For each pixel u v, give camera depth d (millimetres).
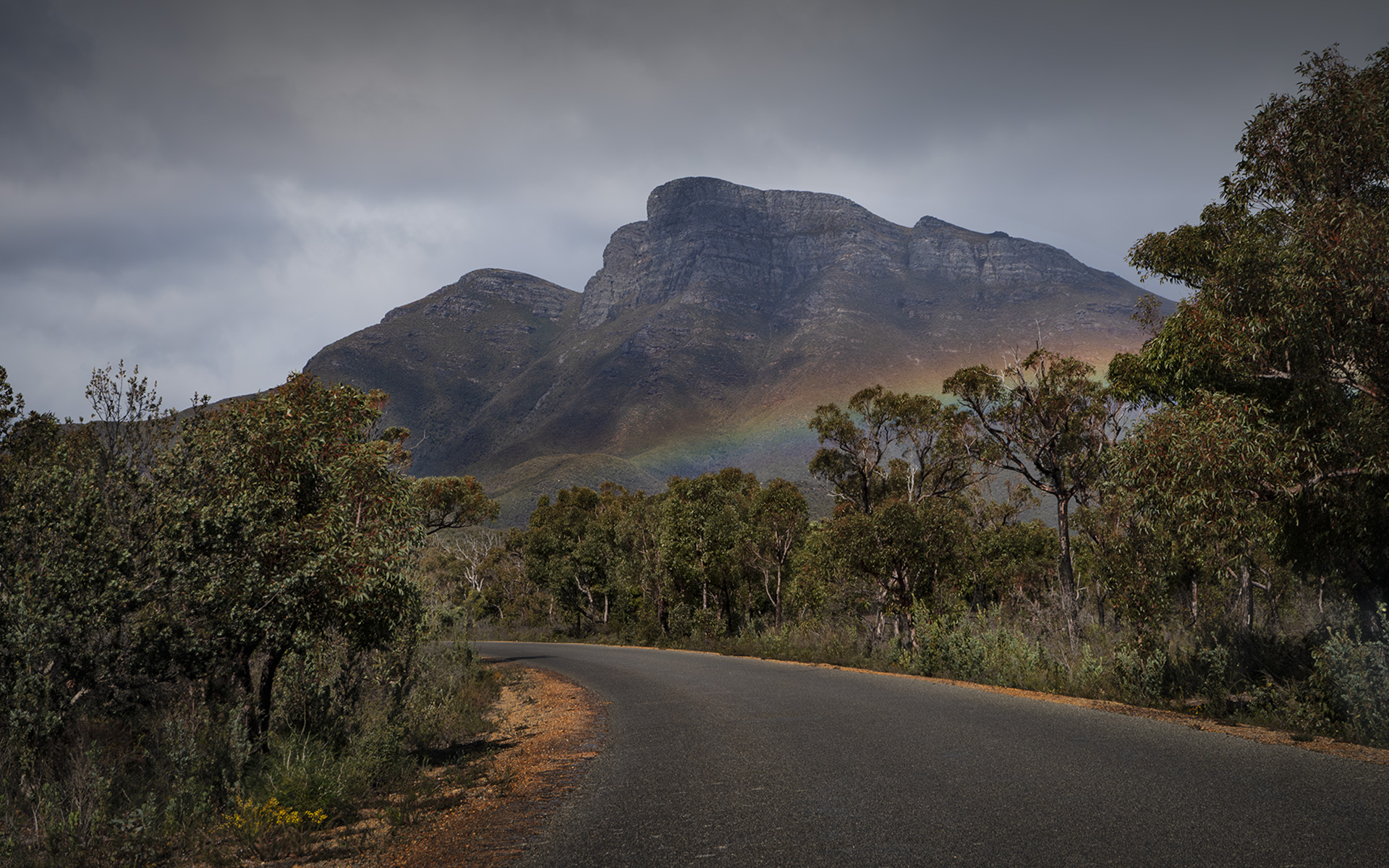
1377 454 9070
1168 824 4859
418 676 13930
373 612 9578
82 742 6777
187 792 6863
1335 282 8828
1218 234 13156
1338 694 8570
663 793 6547
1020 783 6102
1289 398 10367
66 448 7348
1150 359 14141
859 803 5750
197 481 8211
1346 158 10188
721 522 38125
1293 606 16266
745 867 4469
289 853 5754
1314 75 10391
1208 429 9547
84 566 6965
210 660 7906
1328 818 4891
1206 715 9859
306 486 9961
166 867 5633
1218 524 9844
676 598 39594
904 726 9281
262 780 7605
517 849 5246
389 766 8703
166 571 7531
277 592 8359
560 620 63188
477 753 10070
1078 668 13156
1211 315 10258
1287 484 9609
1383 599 11227
